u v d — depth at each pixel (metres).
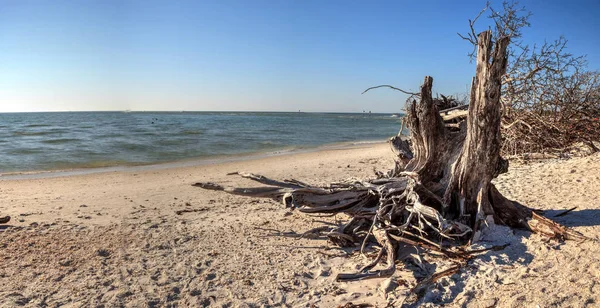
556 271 4.29
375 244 5.98
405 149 6.96
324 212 6.39
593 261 4.29
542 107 11.64
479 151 5.50
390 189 6.15
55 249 6.11
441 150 6.15
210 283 5.00
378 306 4.20
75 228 7.17
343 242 6.07
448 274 4.57
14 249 6.05
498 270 4.55
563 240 5.04
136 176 13.43
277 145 25.69
